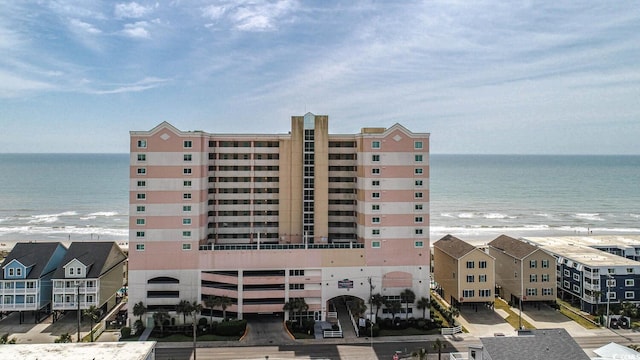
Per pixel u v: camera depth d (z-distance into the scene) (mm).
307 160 89812
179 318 80438
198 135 82000
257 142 92312
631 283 86000
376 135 83875
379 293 83188
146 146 81125
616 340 72500
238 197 92000
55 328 78000
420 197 84312
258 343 72125
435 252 102375
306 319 81750
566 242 111062
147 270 80625
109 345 51312
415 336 74938
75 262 81938
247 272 81875
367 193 83438
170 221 81188
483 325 79750
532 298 87875
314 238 89125
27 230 175625
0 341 64938
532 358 50188
